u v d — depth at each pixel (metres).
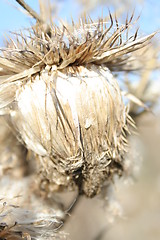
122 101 0.20
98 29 0.19
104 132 0.19
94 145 0.19
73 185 0.20
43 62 0.19
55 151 0.19
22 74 0.19
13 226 0.19
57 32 0.19
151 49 0.21
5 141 0.21
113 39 0.19
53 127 0.19
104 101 0.19
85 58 0.19
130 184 0.23
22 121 0.19
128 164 0.21
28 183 0.21
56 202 0.21
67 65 0.19
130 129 0.21
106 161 0.19
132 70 0.21
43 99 0.19
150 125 0.23
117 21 0.19
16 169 0.21
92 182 0.20
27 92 0.19
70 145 0.19
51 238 0.20
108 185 0.23
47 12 0.19
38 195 0.21
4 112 0.19
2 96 0.19
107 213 0.24
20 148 0.21
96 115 0.19
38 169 0.20
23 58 0.19
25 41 0.19
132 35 0.19
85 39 0.19
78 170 0.19
